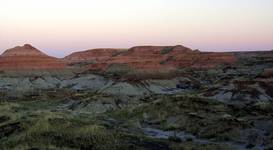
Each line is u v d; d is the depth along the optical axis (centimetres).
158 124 5056
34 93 9344
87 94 7912
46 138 3309
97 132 3484
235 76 11869
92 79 11881
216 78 12875
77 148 3167
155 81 10825
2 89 10569
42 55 13900
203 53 18762
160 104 5619
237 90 7631
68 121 3772
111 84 10206
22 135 3369
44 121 3612
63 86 11881
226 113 5234
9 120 4009
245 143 3991
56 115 4056
